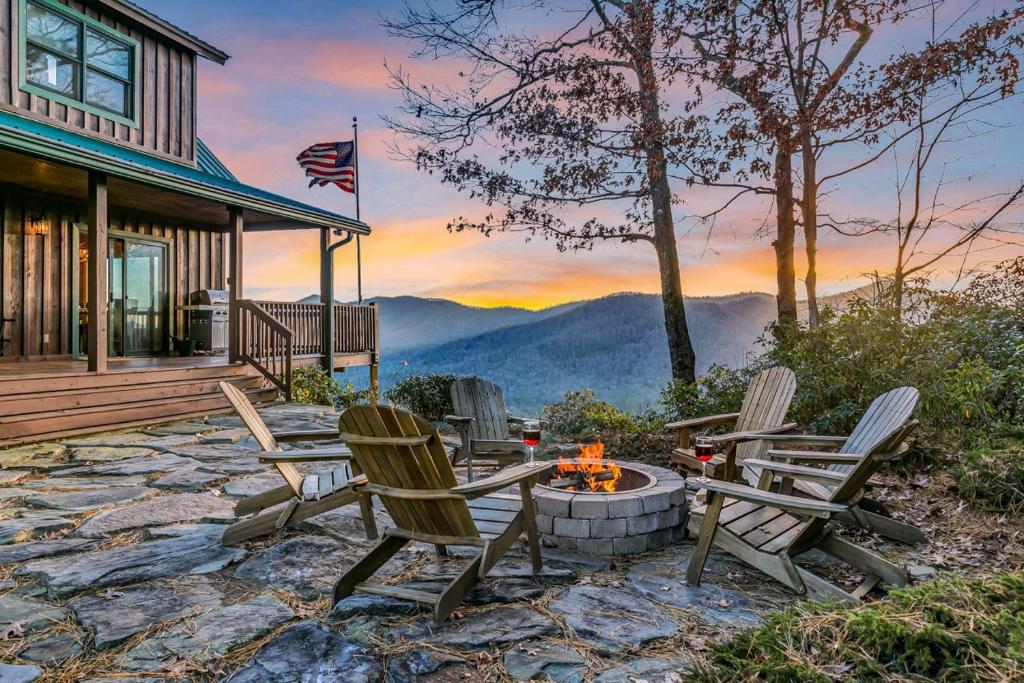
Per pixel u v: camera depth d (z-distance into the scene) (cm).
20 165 781
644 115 1114
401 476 282
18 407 668
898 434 291
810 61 945
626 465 458
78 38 1023
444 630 262
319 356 1184
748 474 446
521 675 228
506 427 570
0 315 956
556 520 365
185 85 1212
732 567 340
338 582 283
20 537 377
